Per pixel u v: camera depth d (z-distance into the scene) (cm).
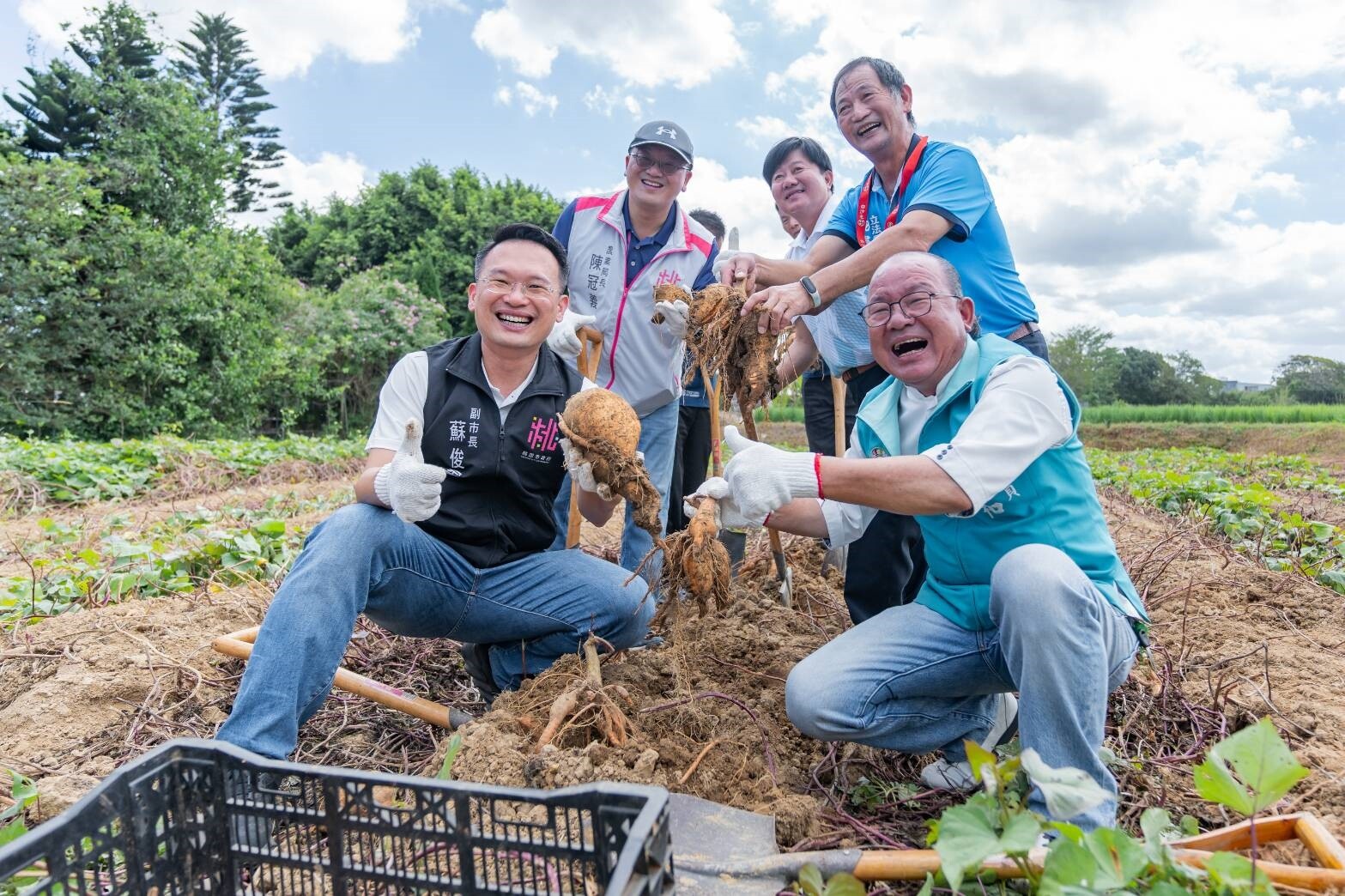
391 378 293
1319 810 231
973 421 233
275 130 3666
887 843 219
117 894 164
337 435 2230
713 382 345
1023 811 169
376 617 291
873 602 353
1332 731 276
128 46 1998
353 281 2483
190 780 178
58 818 153
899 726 250
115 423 1612
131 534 633
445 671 355
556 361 312
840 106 362
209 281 1727
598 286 407
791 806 222
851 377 404
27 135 2075
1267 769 152
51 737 285
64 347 1553
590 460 265
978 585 249
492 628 299
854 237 397
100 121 1836
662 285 324
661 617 273
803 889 178
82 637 362
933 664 245
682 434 481
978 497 223
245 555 491
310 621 242
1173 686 309
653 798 147
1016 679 228
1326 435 2542
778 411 2459
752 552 494
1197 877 157
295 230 3441
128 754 275
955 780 245
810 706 239
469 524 286
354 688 293
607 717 245
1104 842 155
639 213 400
